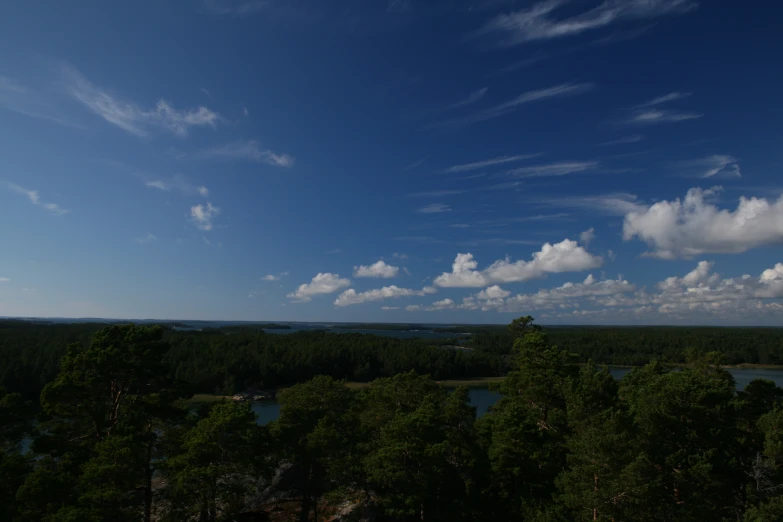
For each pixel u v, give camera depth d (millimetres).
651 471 31547
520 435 39156
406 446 35562
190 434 34312
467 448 44594
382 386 52781
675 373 43438
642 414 34750
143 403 35969
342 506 43031
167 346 40094
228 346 155375
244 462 33312
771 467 32875
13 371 98062
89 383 34781
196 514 33250
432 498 41438
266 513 45469
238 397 121500
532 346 50875
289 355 150250
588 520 31422
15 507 28406
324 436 38312
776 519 28266
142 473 31828
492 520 41312
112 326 39219
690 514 31250
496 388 56594
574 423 38000
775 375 149875
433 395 51000
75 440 35188
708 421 36312
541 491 40062
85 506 27062
